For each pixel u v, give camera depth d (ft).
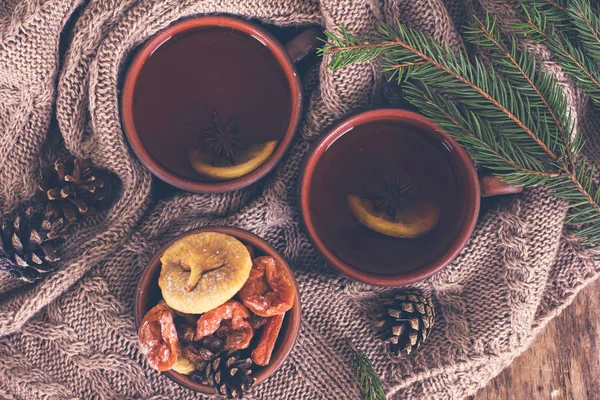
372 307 1.82
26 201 1.81
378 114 1.67
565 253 1.81
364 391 1.81
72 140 1.77
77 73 1.73
